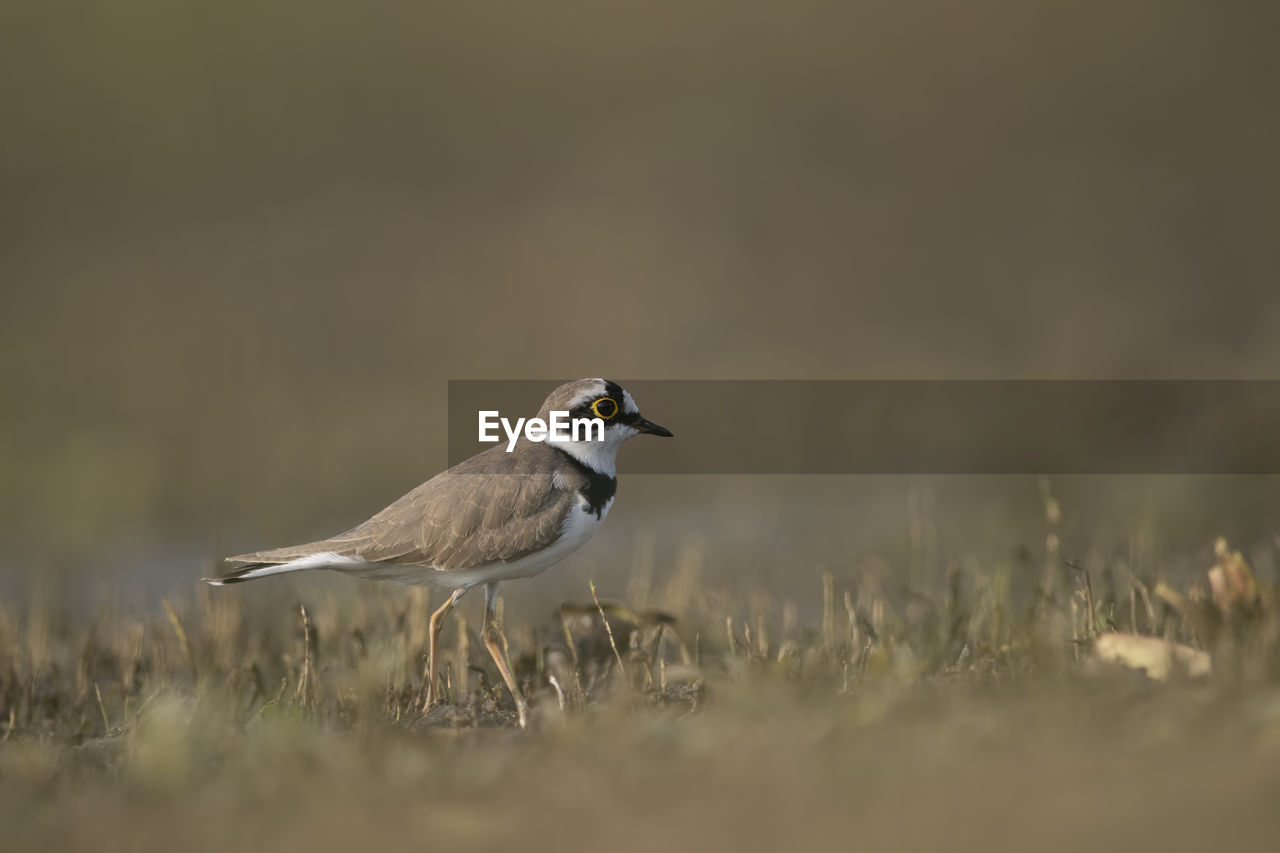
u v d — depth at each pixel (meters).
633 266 23.75
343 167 28.08
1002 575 8.77
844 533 13.61
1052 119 27.22
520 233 25.55
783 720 6.03
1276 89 26.95
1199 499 12.81
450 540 8.47
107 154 28.19
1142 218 23.70
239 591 11.96
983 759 5.26
